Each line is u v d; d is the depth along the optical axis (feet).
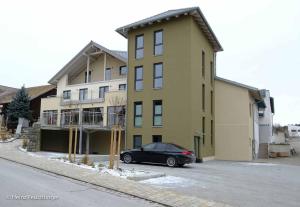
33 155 65.21
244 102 100.99
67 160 56.90
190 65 85.25
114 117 97.09
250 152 101.45
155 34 93.15
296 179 51.55
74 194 30.14
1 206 24.11
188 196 31.35
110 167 48.49
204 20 90.74
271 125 162.71
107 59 117.39
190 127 83.30
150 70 91.76
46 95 152.76
